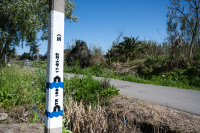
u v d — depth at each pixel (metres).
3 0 10.54
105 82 6.91
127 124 4.02
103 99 5.98
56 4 2.00
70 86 6.27
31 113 4.40
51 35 1.99
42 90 6.30
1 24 13.92
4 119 3.97
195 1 13.91
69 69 20.31
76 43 24.80
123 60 22.91
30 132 2.98
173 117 4.07
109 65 21.75
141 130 3.96
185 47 16.20
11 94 5.03
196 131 3.30
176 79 12.59
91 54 24.22
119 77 15.55
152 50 21.55
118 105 5.20
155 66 15.95
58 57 2.03
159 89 9.12
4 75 6.94
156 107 4.92
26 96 5.29
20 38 15.56
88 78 7.43
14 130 3.04
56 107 2.04
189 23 14.15
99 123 3.38
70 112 3.88
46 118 2.06
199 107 5.16
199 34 14.63
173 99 6.40
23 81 6.62
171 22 14.47
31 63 32.09
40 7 14.63
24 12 11.28
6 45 14.52
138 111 4.57
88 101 5.77
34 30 13.05
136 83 11.84
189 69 13.01
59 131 2.07
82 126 3.43
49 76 1.99
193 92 8.51
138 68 17.11
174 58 15.05
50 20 2.01
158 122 3.90
